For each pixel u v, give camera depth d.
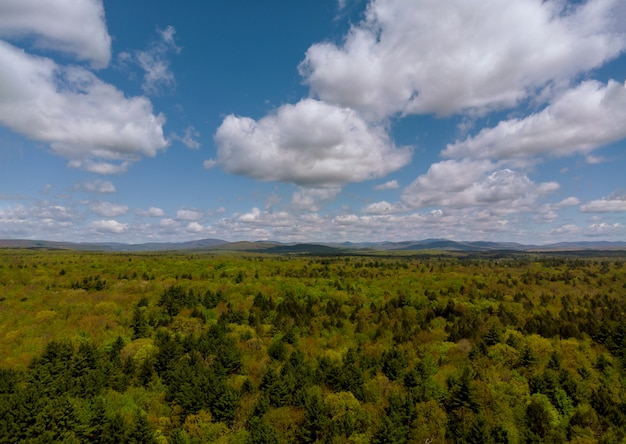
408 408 79.00
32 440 61.03
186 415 78.56
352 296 170.12
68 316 130.50
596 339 121.12
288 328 127.88
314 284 191.25
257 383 92.69
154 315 135.00
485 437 70.88
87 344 95.75
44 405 67.75
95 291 163.12
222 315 137.00
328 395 85.06
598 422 81.31
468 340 121.12
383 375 99.94
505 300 163.38
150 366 91.81
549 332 124.06
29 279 174.25
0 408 64.94
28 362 93.19
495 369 104.00
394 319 142.50
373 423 77.69
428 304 158.00
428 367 102.12
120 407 77.81
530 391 95.00
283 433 73.88
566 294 177.75
